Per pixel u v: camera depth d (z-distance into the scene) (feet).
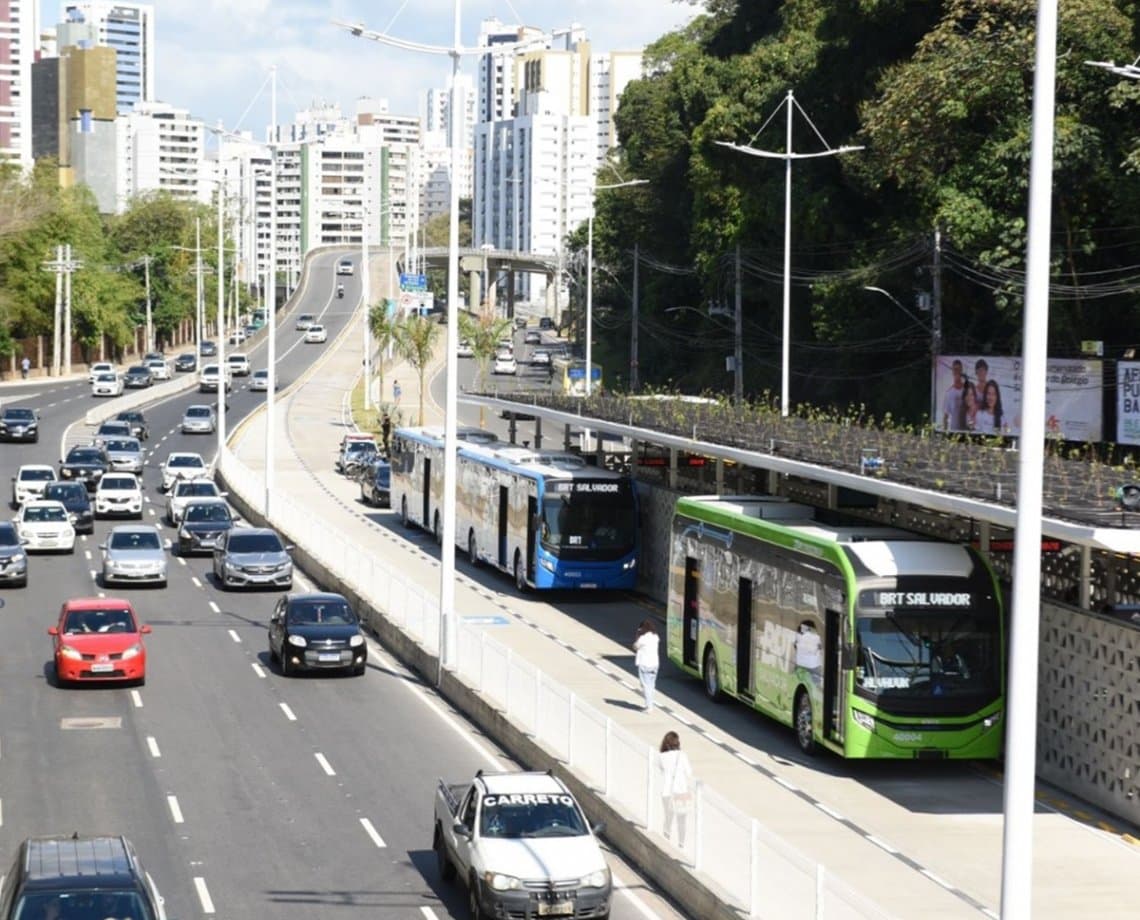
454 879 95.86
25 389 529.45
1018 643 63.77
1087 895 90.38
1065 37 218.59
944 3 259.39
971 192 232.94
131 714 140.46
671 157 435.12
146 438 393.91
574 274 595.88
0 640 173.78
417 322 431.84
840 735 118.11
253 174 499.92
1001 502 109.81
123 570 208.44
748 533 137.90
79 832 105.09
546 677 122.93
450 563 151.74
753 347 386.11
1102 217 233.35
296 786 117.60
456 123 156.76
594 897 86.58
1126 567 116.67
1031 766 63.67
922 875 93.81
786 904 79.71
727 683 140.67
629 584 197.06
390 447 289.33
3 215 585.22
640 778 102.06
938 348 238.48
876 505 166.81
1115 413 234.99
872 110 246.47
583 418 209.36
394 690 152.97
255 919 88.58
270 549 212.64
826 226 315.99
